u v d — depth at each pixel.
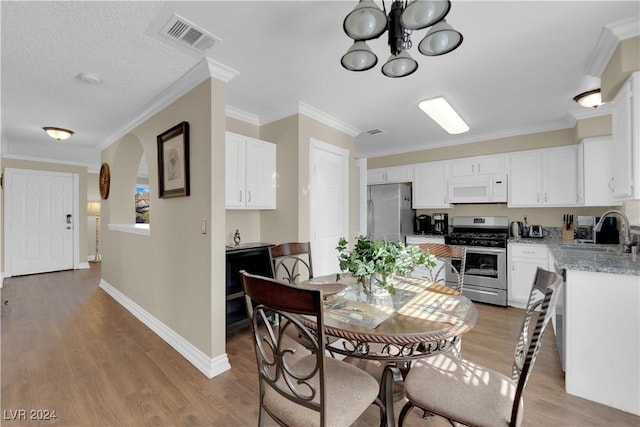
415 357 1.24
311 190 3.06
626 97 1.81
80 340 2.62
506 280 3.59
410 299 1.60
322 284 1.96
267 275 3.08
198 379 2.04
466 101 2.84
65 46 1.88
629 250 2.32
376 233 4.75
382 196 4.72
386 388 1.43
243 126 3.13
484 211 4.33
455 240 3.96
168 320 2.63
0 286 4.03
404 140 4.28
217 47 1.92
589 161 3.12
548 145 3.61
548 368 2.18
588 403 1.80
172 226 2.59
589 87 2.52
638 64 1.69
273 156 3.08
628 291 1.74
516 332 2.83
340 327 1.24
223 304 2.21
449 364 1.41
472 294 3.81
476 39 1.84
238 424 1.62
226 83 2.25
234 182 2.69
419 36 1.79
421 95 2.69
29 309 3.42
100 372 2.11
